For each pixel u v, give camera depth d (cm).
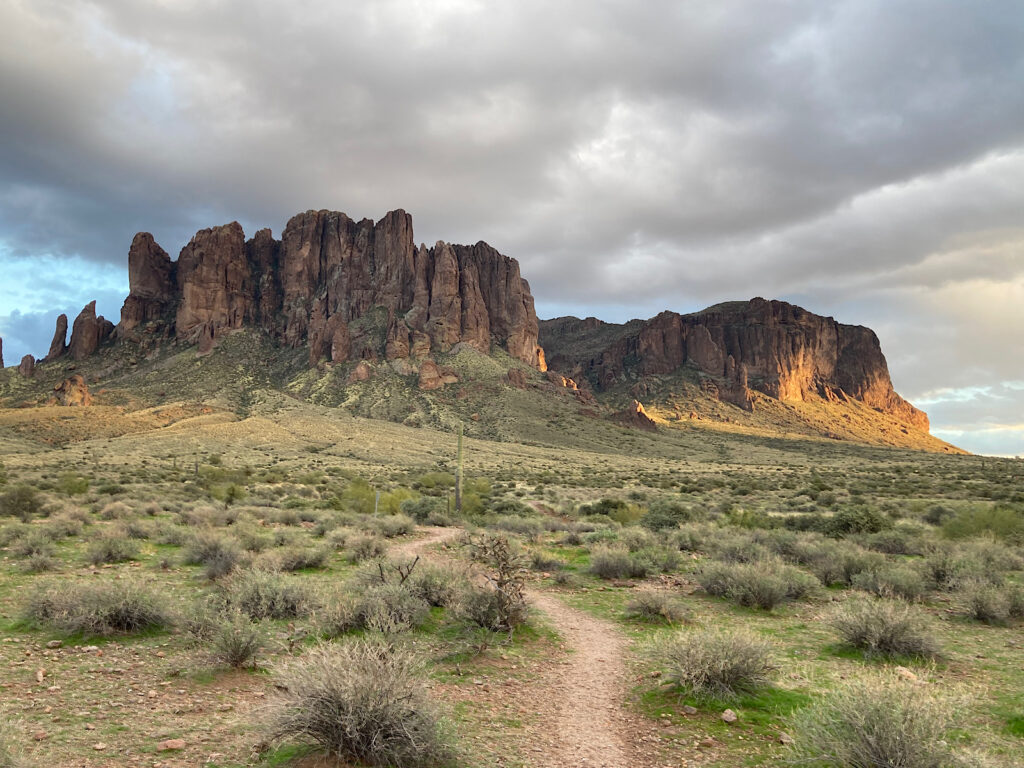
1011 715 689
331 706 549
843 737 527
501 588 1104
